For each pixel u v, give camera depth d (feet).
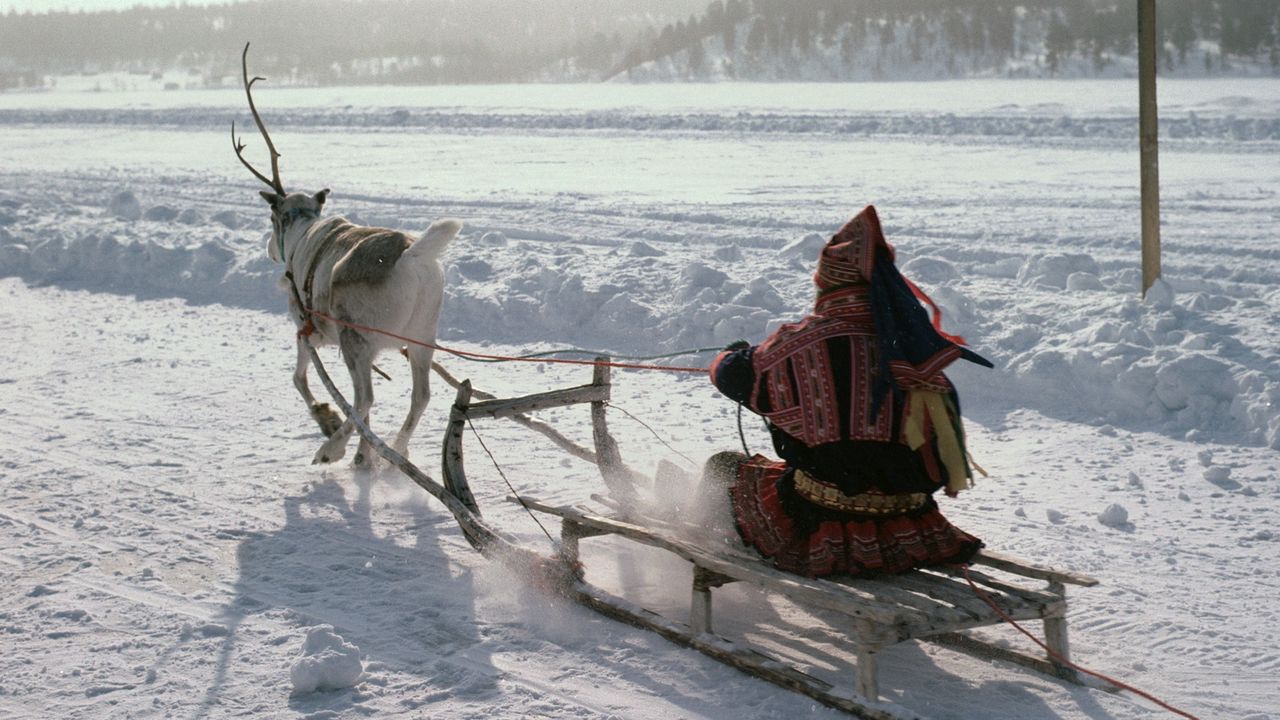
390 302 22.62
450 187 66.80
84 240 45.96
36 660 15.98
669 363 31.48
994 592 14.57
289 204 25.75
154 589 18.31
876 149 82.94
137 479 23.61
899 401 14.02
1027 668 15.28
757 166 74.38
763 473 15.74
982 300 32.81
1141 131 30.94
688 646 15.89
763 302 33.27
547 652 16.01
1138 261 38.93
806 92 214.28
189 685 15.23
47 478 23.66
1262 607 16.76
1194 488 21.47
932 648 16.05
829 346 14.17
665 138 97.91
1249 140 77.41
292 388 30.58
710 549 15.64
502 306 36.09
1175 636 15.97
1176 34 392.88
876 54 492.95
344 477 23.72
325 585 18.44
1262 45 371.56
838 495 14.58
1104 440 24.34
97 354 34.22
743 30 566.77
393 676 15.42
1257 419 23.62
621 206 56.29
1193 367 25.12
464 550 19.84
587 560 19.43
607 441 20.10
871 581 14.57
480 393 23.22
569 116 118.62
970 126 92.63
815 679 14.43
